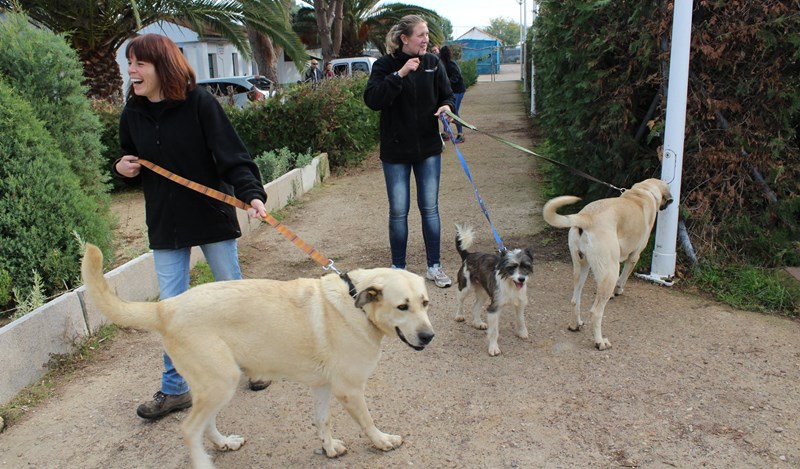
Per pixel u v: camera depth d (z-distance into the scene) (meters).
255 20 14.26
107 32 12.38
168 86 3.22
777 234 5.67
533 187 9.38
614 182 6.57
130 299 5.25
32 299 4.65
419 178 5.56
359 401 3.11
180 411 3.71
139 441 3.45
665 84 5.69
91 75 12.42
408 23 5.20
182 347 2.86
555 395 3.78
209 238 3.50
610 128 6.27
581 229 4.40
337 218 8.33
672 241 5.43
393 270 3.02
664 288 5.40
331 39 27.02
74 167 6.54
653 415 3.52
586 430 3.41
